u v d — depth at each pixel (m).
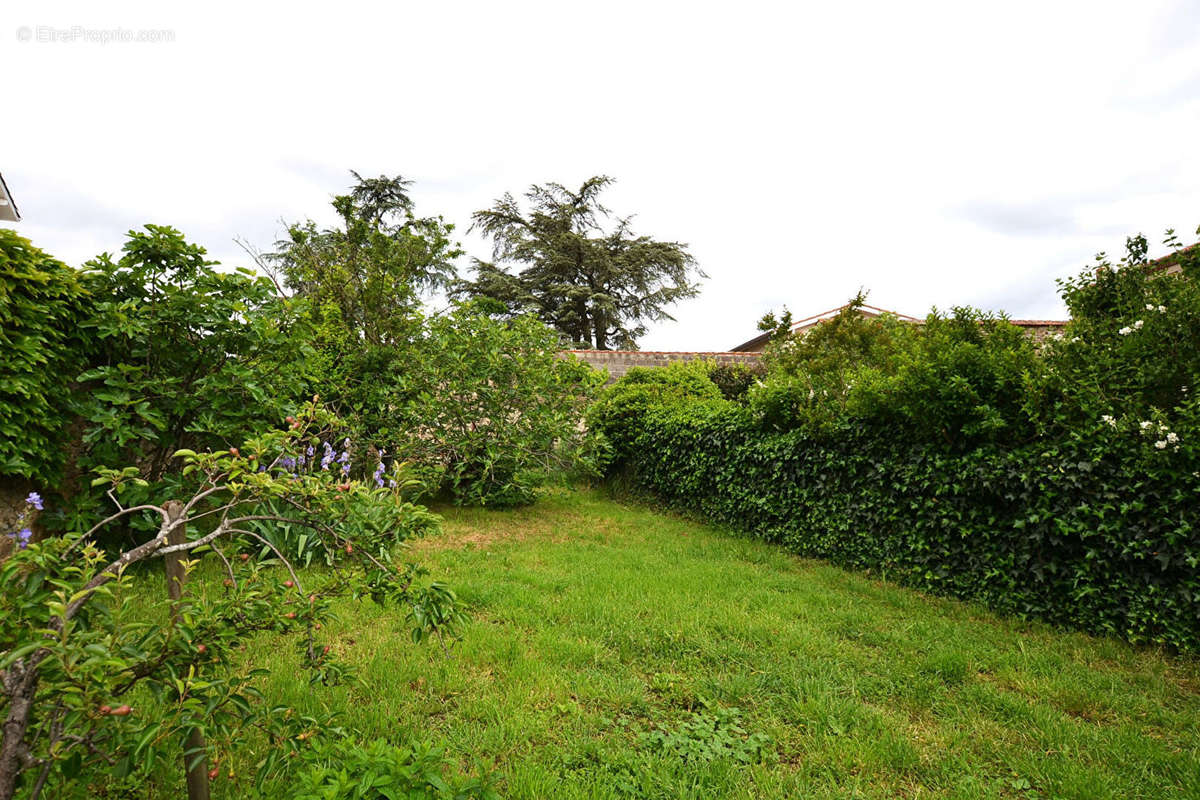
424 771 1.94
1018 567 4.71
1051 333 5.33
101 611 1.56
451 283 24.81
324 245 10.28
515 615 4.30
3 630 1.52
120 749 1.63
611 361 15.05
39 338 3.70
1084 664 3.80
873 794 2.41
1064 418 4.49
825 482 6.48
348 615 4.05
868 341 8.52
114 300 4.50
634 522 8.47
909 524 5.55
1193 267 5.05
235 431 4.85
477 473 8.65
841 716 3.00
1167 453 3.82
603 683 3.27
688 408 9.45
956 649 3.98
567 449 8.95
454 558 5.88
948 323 5.70
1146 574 4.00
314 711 2.75
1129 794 2.43
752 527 7.53
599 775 2.42
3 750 1.42
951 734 2.89
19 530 1.79
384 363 8.53
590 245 26.36
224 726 1.78
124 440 4.22
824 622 4.47
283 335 5.07
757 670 3.55
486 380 8.62
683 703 3.16
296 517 2.18
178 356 4.77
